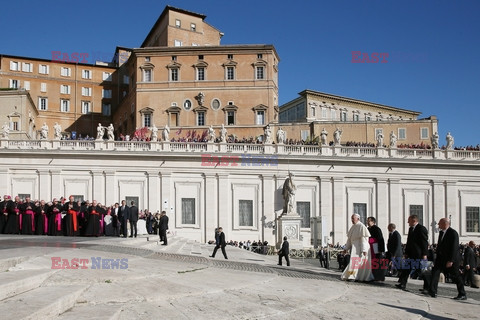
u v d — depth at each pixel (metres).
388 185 53.97
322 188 52.84
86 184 49.97
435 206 54.25
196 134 68.88
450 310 13.50
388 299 14.38
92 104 85.50
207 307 11.59
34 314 8.85
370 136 69.56
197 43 77.19
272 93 69.44
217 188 51.41
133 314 10.62
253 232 51.28
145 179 50.75
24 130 66.31
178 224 50.59
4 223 30.14
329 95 90.50
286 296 13.49
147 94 69.62
